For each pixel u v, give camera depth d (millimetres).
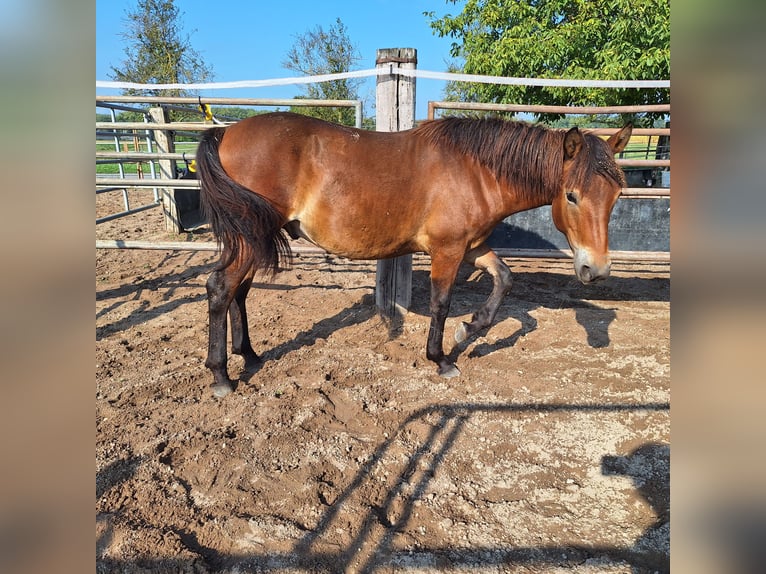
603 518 2043
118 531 1880
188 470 2277
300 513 2031
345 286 5062
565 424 2723
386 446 2500
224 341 2939
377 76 3854
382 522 2000
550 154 2871
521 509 2088
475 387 3131
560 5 8383
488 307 3309
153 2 15430
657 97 8211
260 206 2684
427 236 3066
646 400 2980
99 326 3951
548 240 5559
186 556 1781
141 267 5551
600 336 3965
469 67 9172
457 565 1800
